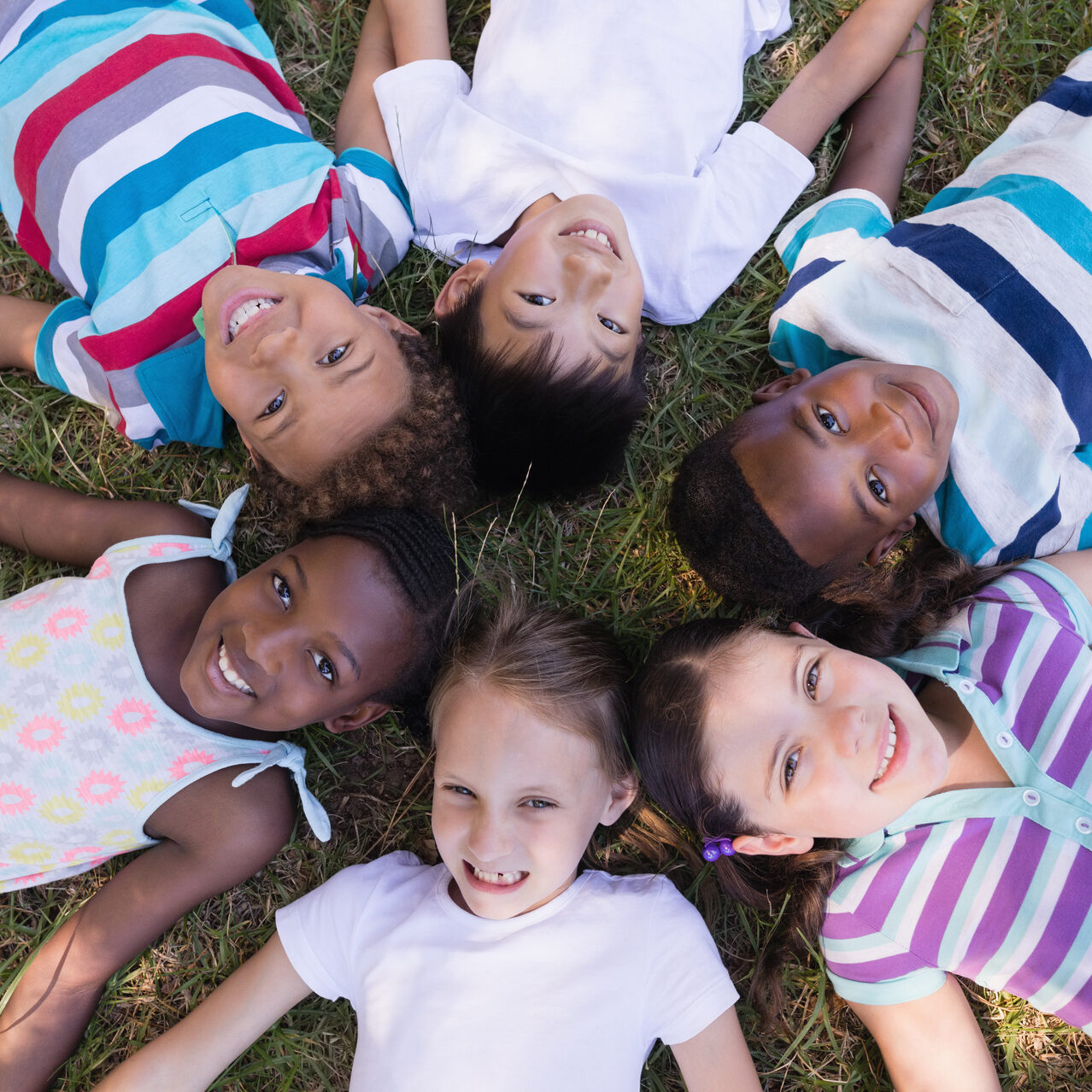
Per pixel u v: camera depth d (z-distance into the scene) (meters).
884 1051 1.40
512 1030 1.28
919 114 1.66
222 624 1.29
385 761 1.58
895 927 1.36
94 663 1.37
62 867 1.47
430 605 1.32
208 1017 1.37
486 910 1.33
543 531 1.60
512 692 1.29
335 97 1.66
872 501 1.31
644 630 1.57
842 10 1.65
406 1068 1.28
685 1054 1.32
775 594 1.42
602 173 1.47
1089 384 1.41
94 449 1.59
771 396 1.48
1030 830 1.32
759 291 1.64
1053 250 1.41
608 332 1.34
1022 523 1.44
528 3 1.51
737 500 1.34
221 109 1.43
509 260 1.35
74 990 1.41
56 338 1.46
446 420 1.35
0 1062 1.38
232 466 1.60
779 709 1.26
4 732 1.36
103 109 1.41
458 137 1.51
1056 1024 1.52
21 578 1.58
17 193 1.48
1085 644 1.40
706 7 1.51
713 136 1.55
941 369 1.43
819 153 1.66
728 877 1.49
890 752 1.26
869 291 1.46
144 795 1.37
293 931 1.40
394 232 1.54
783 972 1.48
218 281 1.29
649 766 1.38
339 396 1.26
